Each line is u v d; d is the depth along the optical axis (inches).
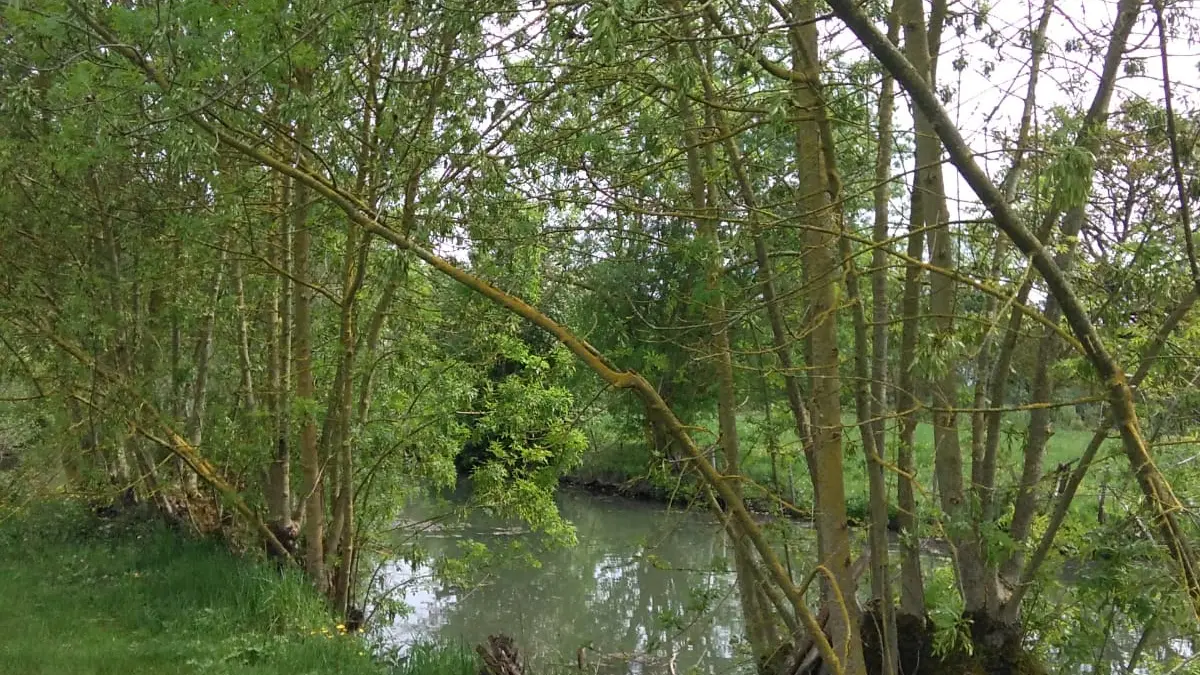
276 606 309.6
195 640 275.0
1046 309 194.2
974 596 198.2
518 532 623.5
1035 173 177.3
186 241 291.6
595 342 278.2
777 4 159.8
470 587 448.5
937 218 187.2
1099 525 181.3
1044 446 203.2
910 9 186.9
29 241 357.4
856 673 162.9
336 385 360.2
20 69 260.1
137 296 372.8
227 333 415.2
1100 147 189.2
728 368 230.8
